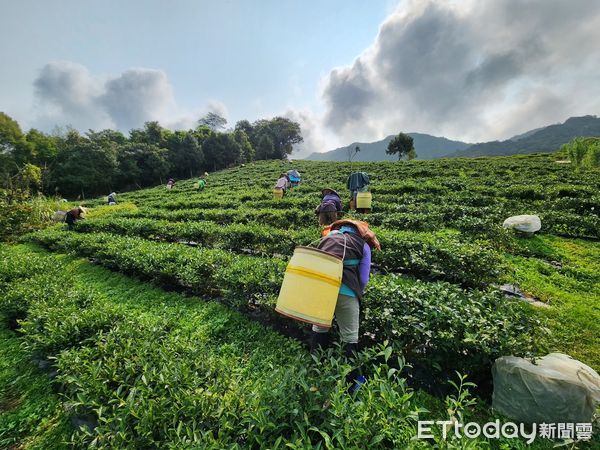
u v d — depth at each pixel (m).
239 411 2.13
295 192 16.88
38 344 3.50
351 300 2.85
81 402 2.46
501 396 2.65
